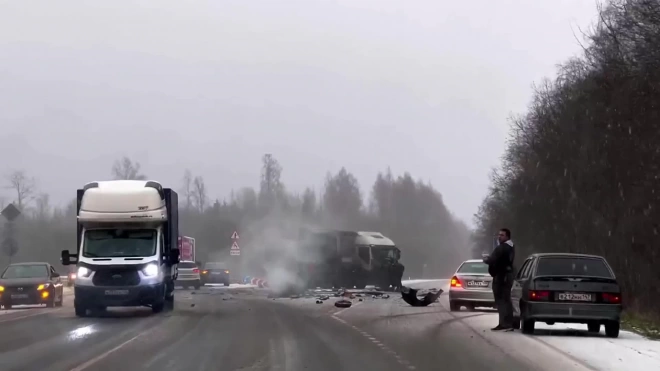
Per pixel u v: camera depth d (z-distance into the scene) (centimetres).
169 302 2741
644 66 3097
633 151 3350
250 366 1313
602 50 3634
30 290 3112
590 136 3891
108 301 2439
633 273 3158
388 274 5456
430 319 2342
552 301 1753
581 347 1569
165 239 2631
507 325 1942
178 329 2009
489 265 1959
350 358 1418
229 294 4528
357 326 2091
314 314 2570
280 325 2123
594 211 3869
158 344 1650
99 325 2161
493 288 1961
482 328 2016
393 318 2388
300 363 1352
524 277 1881
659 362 1352
